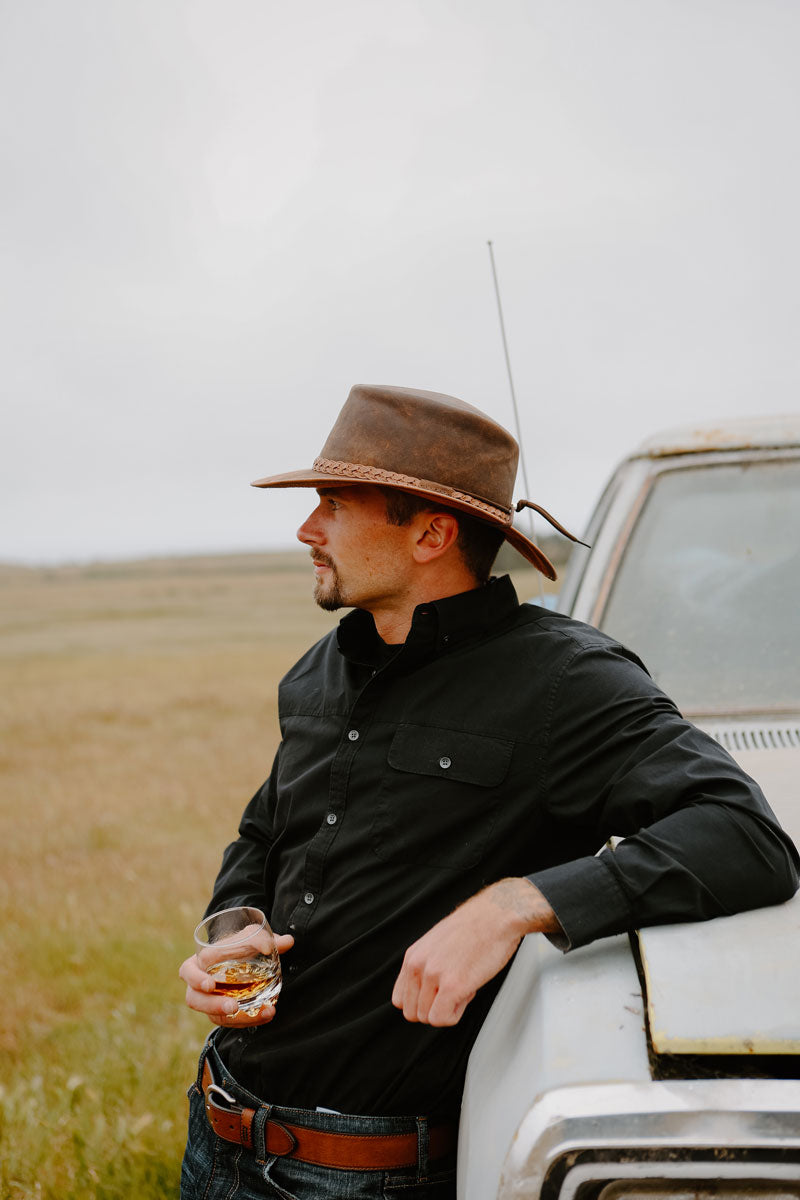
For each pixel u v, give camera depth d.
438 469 1.74
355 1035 1.58
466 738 1.65
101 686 16.41
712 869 1.36
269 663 19.95
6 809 7.68
